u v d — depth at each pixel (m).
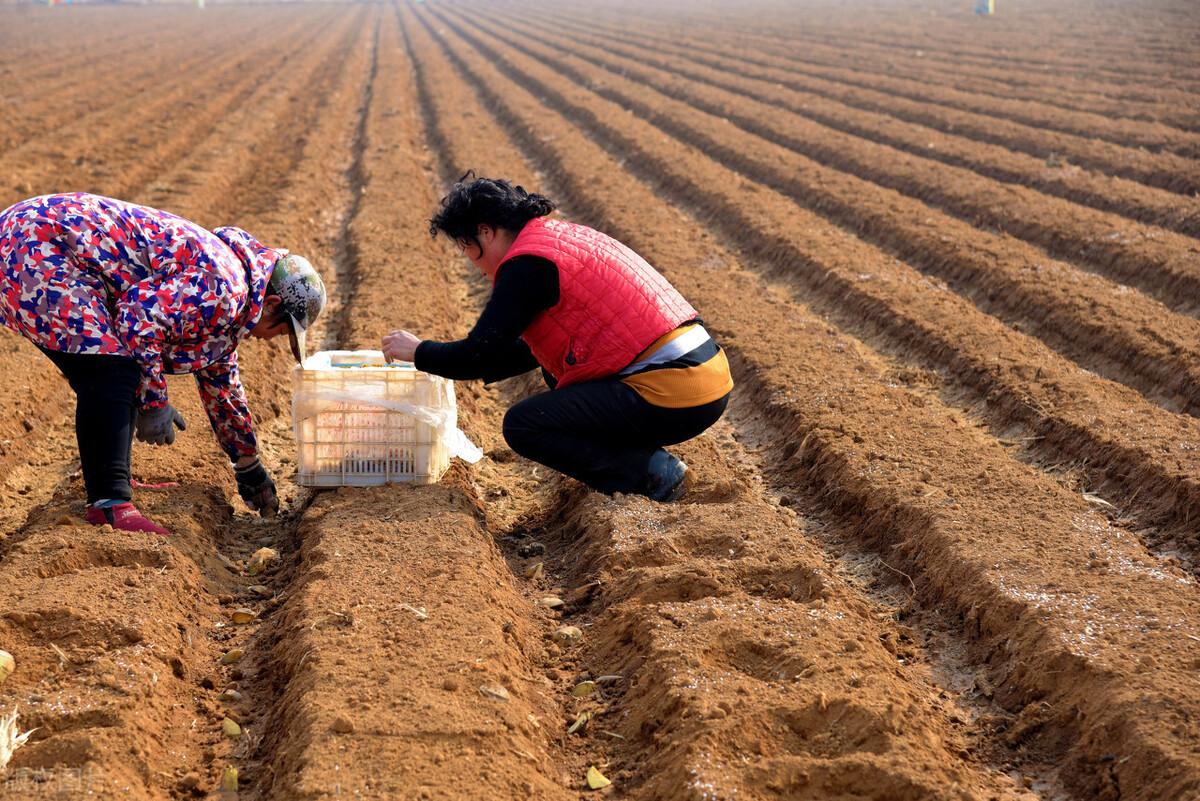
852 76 24.20
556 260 4.63
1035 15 38.19
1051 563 4.42
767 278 10.13
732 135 16.81
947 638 4.26
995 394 6.76
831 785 3.19
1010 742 3.59
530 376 7.18
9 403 6.30
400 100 22.31
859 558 5.00
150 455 5.50
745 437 6.56
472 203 4.70
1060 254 10.23
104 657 3.76
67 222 4.23
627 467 5.04
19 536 4.81
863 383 6.84
